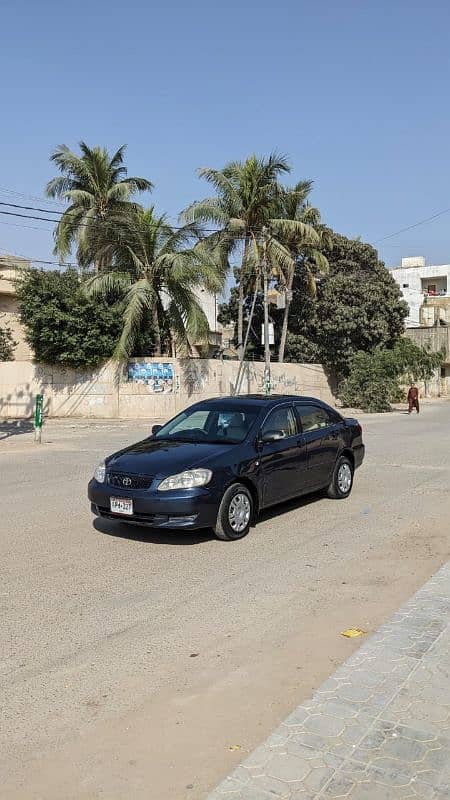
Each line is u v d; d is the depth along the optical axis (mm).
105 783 3271
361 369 34969
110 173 31203
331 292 37219
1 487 11508
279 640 4906
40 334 26766
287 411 9039
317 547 7379
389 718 3682
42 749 3562
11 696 4125
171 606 5605
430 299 66000
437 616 5145
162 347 29328
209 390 29469
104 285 26484
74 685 4258
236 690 4164
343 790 3104
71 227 30844
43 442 18984
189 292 27312
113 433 21953
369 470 12891
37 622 5277
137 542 7598
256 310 38531
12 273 32188
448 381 58406
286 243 33844
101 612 5480
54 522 8672
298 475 8812
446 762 3285
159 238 27125
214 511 7355
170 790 3209
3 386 28391
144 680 4312
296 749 3420
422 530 8125
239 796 3090
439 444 17531
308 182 33938
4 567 6699
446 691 3971
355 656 4473
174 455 7645
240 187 31047
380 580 6258
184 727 3752
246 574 6441
